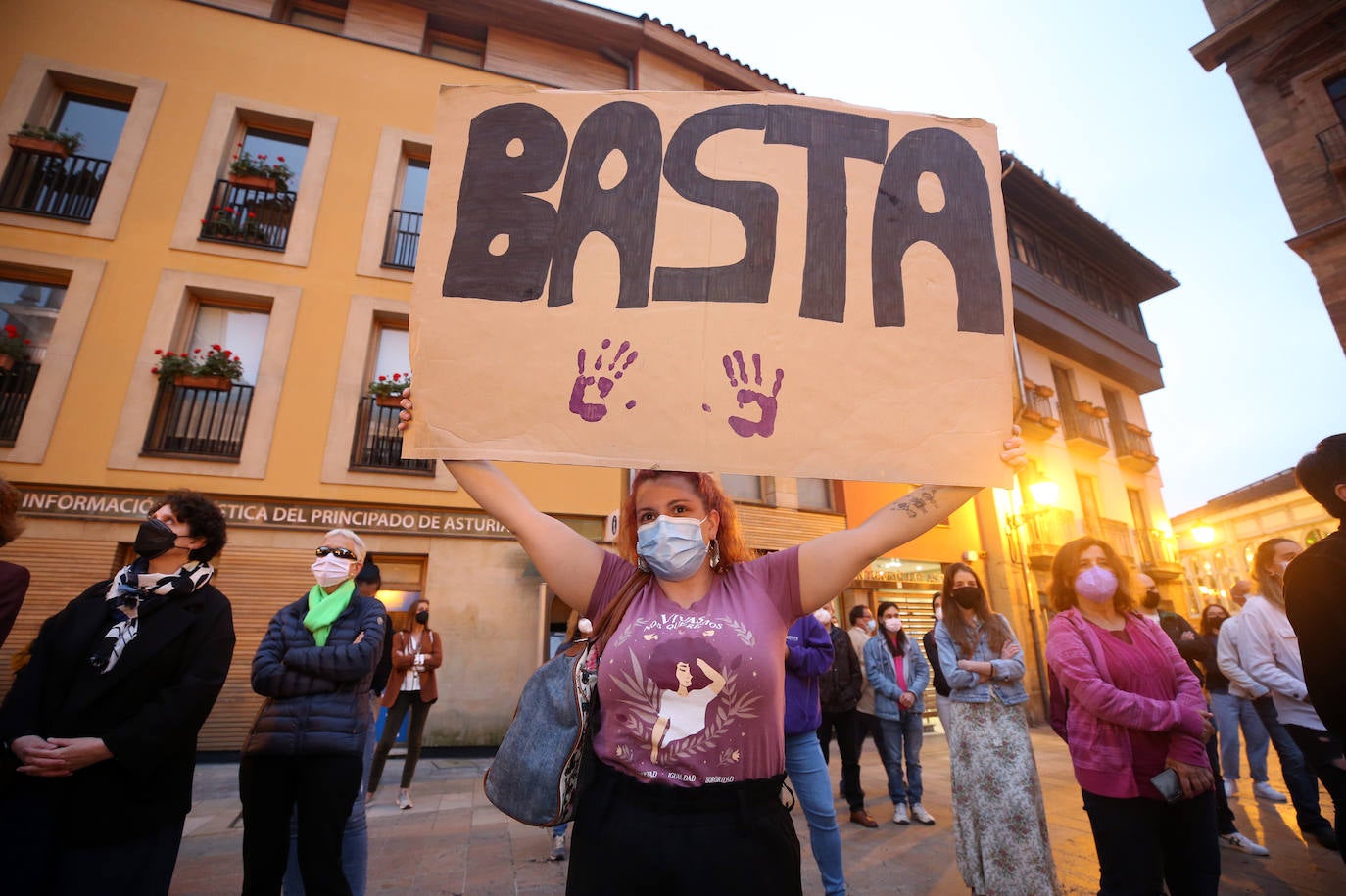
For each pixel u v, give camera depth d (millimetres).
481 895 3336
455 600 8891
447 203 1877
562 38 12555
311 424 9141
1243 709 5305
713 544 1651
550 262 1825
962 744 3234
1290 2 11547
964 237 1936
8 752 1846
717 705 1384
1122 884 2209
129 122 9656
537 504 9602
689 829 1312
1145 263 18203
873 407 1732
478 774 6977
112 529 8086
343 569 2771
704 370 1736
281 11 11305
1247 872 3559
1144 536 16734
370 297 9938
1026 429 13859
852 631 6336
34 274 8906
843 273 1854
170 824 1988
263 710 2479
